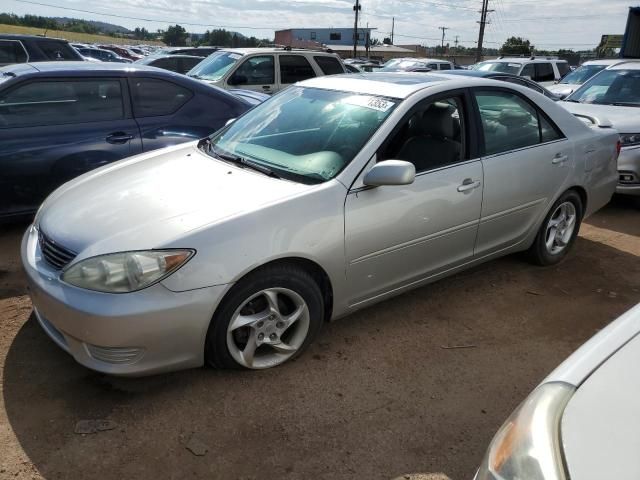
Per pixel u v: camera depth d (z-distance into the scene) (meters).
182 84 5.35
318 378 2.91
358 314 3.62
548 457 1.38
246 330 2.81
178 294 2.47
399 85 3.52
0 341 3.12
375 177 2.90
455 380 2.97
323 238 2.84
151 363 2.53
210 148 3.68
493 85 3.80
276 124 3.61
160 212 2.72
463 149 3.54
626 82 7.20
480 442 2.52
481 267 4.48
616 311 3.85
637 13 13.44
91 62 5.32
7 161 4.47
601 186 4.66
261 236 2.64
